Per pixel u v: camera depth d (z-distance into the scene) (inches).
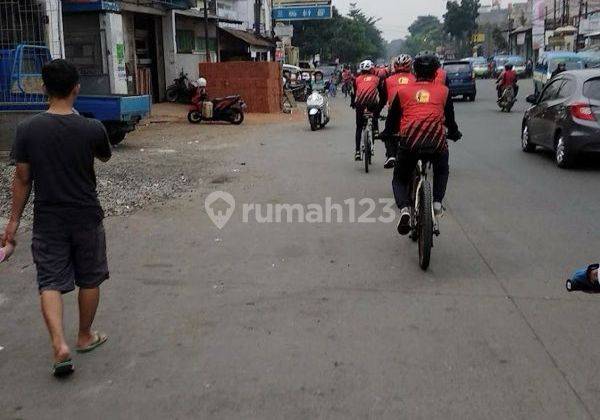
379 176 429.7
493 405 145.2
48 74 161.6
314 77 1584.6
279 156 532.4
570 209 332.5
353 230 296.8
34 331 190.9
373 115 445.7
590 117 439.5
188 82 1073.5
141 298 214.4
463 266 243.6
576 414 141.3
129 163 498.9
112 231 298.8
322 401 147.9
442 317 195.2
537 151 550.3
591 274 148.2
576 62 1207.6
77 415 144.6
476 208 337.1
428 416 141.0
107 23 731.4
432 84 250.8
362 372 161.3
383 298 211.6
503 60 2358.5
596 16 2092.8
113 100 557.0
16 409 147.6
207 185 407.8
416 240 275.9
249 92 1009.5
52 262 162.7
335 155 532.1
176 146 606.9
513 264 245.1
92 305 172.1
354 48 3383.4
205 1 1077.8
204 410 145.3
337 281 228.7
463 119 848.3
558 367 162.7
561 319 192.7
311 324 191.3
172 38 1085.8
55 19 626.8
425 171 253.3
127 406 147.9
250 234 292.0
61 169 160.9
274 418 141.3
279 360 168.7
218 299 212.8
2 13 596.7
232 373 162.2
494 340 178.7
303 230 297.7
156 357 172.1
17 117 504.4
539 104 520.7
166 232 296.4
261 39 1450.5
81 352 175.0
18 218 164.4
